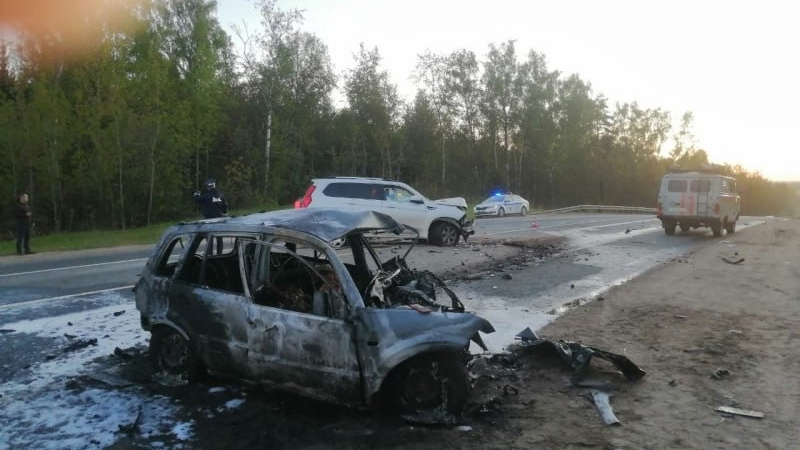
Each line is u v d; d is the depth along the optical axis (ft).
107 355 19.90
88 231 80.43
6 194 80.79
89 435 13.85
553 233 69.41
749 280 35.86
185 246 17.47
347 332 14.14
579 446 13.46
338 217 16.53
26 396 16.26
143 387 16.88
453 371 14.48
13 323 24.08
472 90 164.66
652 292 31.81
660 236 67.00
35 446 13.29
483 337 22.40
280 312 15.06
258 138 127.54
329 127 144.56
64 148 85.05
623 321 25.29
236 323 15.75
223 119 119.24
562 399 16.29
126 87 90.94
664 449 13.33
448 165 165.58
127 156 91.09
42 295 29.96
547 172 187.32
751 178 270.05
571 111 188.14
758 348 21.25
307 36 133.18
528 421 14.79
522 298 30.12
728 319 25.67
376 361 13.85
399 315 14.19
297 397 16.11
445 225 53.36
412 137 158.61
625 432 14.21
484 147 173.78
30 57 89.25
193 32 117.19
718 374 18.25
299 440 13.57
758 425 14.67
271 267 17.52
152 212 98.37
